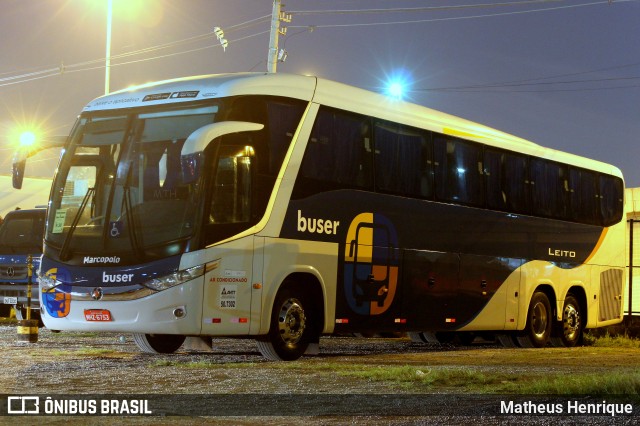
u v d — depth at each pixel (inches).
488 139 801.6
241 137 568.4
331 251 622.2
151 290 550.0
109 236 570.3
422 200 712.4
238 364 543.2
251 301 567.2
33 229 916.0
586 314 930.7
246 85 577.0
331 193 623.2
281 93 593.6
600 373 523.8
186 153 535.8
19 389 424.8
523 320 835.4
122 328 558.9
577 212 920.3
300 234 598.2
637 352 824.9
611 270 971.3
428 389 429.1
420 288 708.0
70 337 791.7
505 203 815.7
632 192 1284.4
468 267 763.4
